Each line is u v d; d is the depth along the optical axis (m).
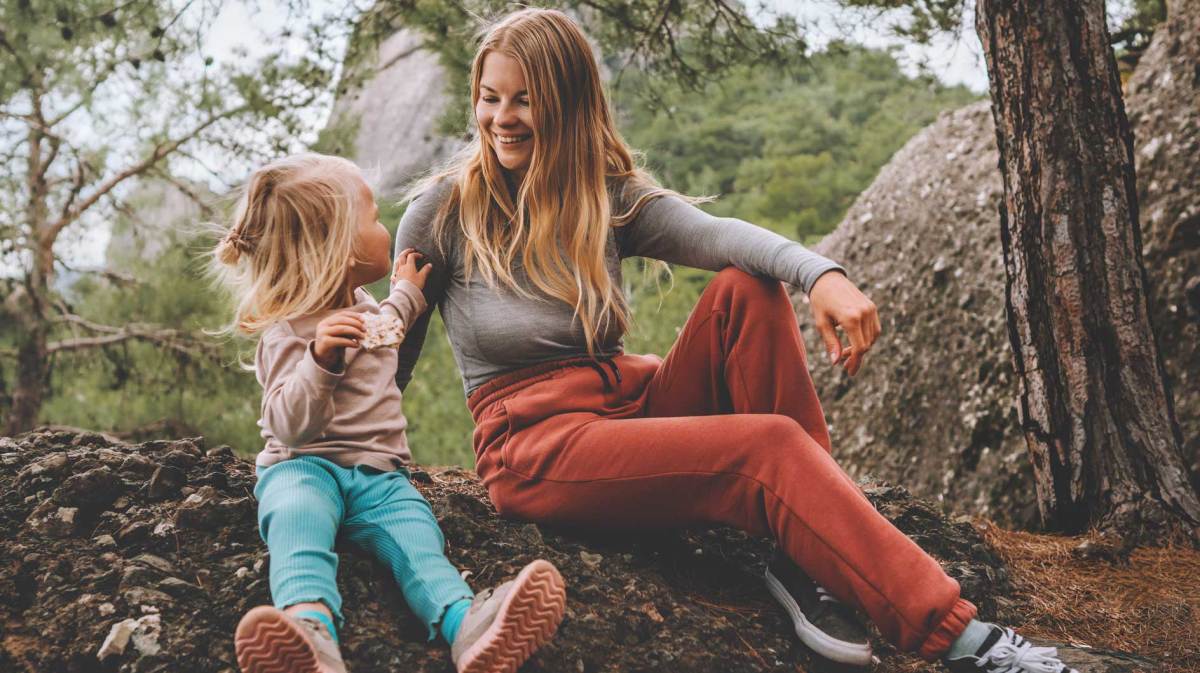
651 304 9.88
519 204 2.51
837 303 2.27
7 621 2.22
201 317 9.85
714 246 2.51
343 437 2.24
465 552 2.48
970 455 6.30
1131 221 3.97
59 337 9.76
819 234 15.38
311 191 2.28
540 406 2.44
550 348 2.51
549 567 1.91
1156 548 3.68
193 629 2.16
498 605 1.95
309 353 2.08
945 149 8.23
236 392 9.95
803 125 17.36
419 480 3.20
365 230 2.35
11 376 9.55
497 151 2.52
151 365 9.90
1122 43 7.00
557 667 2.19
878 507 3.31
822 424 2.42
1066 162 3.94
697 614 2.42
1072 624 3.01
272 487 2.14
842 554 2.14
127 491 2.60
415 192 2.68
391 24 6.23
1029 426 4.00
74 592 2.25
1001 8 4.02
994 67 4.07
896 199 8.16
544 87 2.46
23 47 7.94
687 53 6.39
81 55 8.07
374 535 2.22
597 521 2.42
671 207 2.61
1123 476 3.83
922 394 6.89
